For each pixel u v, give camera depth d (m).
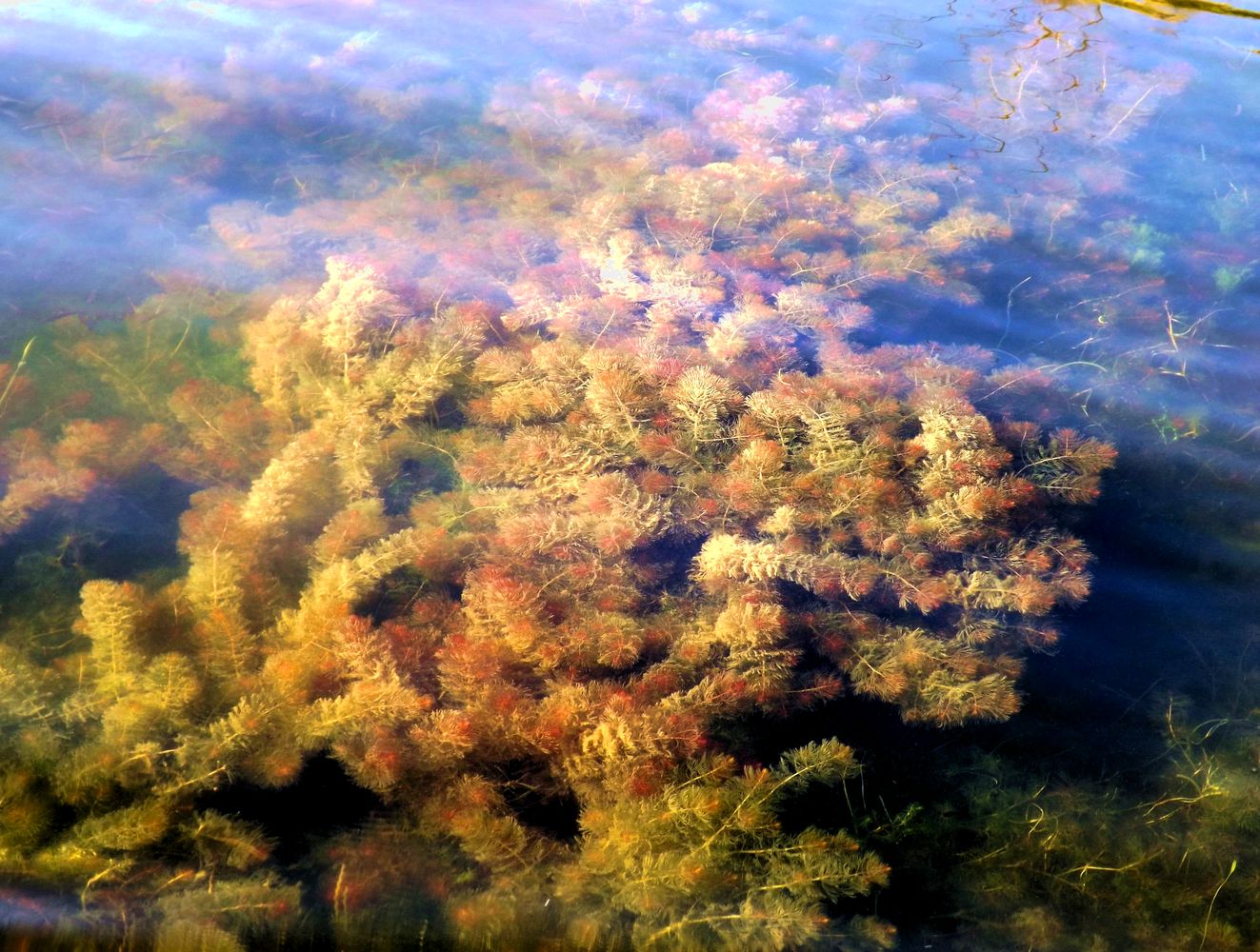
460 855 1.19
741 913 1.18
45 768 1.19
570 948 1.16
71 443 1.35
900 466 1.42
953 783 1.27
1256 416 1.48
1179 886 1.23
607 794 1.22
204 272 1.50
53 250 1.49
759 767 1.24
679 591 1.35
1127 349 1.53
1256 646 1.34
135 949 1.13
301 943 1.15
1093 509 1.42
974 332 1.54
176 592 1.28
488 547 1.35
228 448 1.38
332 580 1.28
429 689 1.26
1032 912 1.21
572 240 1.57
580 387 1.45
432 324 1.47
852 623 1.33
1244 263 1.60
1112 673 1.33
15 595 1.28
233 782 1.21
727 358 1.48
